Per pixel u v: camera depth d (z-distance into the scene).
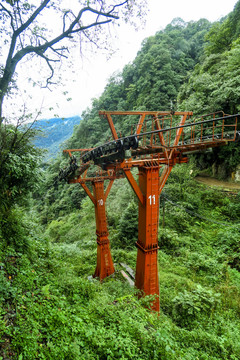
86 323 4.22
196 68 28.59
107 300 5.66
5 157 5.12
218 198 17.42
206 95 18.52
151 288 7.65
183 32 57.31
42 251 7.02
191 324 7.24
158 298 7.68
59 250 14.02
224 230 14.48
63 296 4.63
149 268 7.62
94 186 11.24
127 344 3.77
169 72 38.19
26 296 4.18
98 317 4.66
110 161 7.25
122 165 6.71
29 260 5.78
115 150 6.00
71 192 39.81
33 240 7.26
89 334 3.68
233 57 16.42
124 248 15.66
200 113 18.55
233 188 17.47
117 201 23.34
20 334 3.15
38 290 4.54
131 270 12.11
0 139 5.12
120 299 5.80
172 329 6.20
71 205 37.34
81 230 23.83
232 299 8.61
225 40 26.67
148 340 4.20
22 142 5.58
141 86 43.56
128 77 52.88
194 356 5.12
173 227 16.23
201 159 22.53
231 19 25.73
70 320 3.94
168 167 7.67
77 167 8.31
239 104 15.80
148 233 7.45
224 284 9.80
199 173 22.08
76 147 52.94
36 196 44.09
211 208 17.20
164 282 10.40
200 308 7.72
